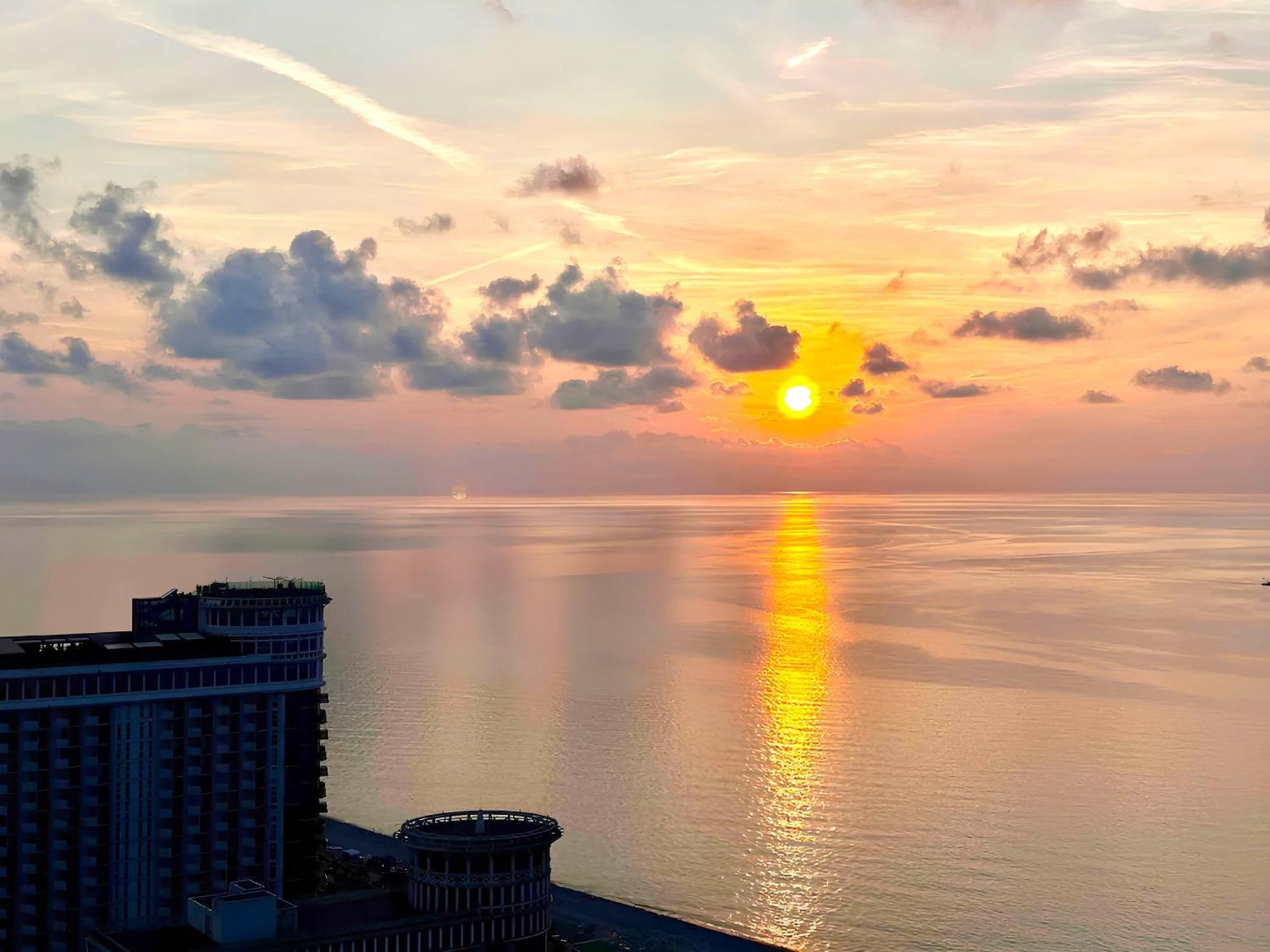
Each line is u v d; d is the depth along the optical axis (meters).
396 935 181.88
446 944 185.50
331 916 186.25
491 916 188.62
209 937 177.50
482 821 197.75
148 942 176.50
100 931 181.50
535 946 192.38
